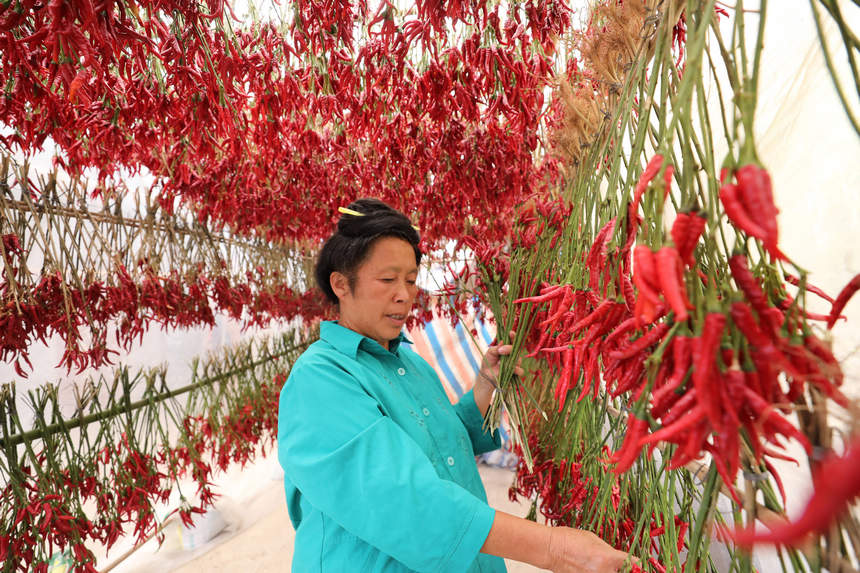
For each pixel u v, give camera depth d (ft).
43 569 4.97
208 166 6.28
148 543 8.78
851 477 0.66
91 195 6.82
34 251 7.97
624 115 2.01
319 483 2.74
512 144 4.83
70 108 3.93
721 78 2.94
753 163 1.01
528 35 3.74
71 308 5.52
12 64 2.56
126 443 6.62
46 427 5.55
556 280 3.20
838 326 2.05
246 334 14.46
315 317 13.73
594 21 3.11
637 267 1.18
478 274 4.56
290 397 3.08
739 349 1.13
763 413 1.02
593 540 2.42
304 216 7.51
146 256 7.32
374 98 4.21
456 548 2.43
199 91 3.42
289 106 4.21
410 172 5.49
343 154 6.24
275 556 8.59
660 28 1.62
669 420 1.18
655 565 2.23
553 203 3.55
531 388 4.75
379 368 3.56
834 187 2.08
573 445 3.59
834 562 1.13
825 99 2.03
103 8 1.98
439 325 12.87
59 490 5.62
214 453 8.93
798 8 2.21
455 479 3.48
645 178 1.30
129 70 3.51
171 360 11.74
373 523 2.57
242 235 9.77
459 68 3.99
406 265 3.48
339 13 3.46
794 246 2.33
